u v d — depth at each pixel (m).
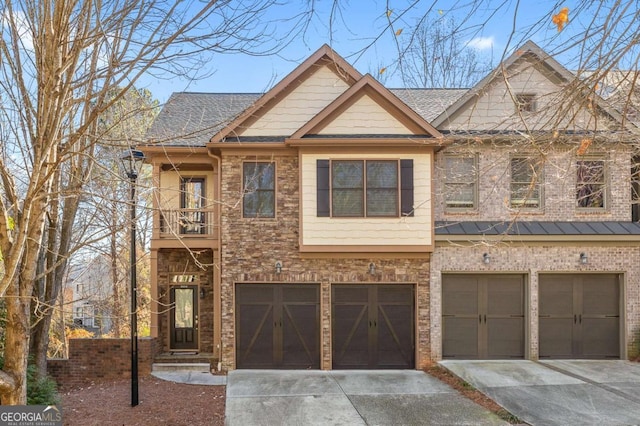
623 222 12.80
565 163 10.94
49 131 5.14
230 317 12.38
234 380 11.28
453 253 12.51
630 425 8.10
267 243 12.44
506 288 12.77
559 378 10.76
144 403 9.72
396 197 12.22
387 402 9.53
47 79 5.05
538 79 12.17
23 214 5.04
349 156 12.21
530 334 12.55
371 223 12.18
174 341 13.69
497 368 11.61
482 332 12.68
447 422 8.38
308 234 12.16
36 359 10.96
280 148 12.40
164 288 13.55
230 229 12.44
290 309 12.52
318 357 12.44
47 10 4.94
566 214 12.83
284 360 12.47
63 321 16.58
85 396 10.39
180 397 10.12
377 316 12.50
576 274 12.73
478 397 9.68
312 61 12.63
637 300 12.59
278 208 12.46
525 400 9.35
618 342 12.72
